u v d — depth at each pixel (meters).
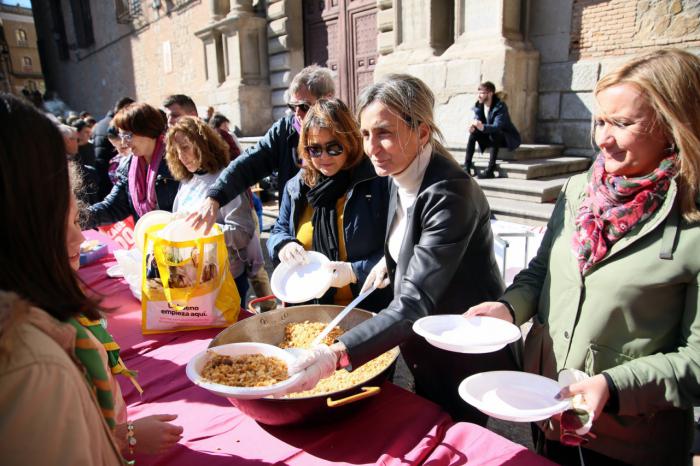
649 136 0.99
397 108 1.27
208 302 1.76
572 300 1.16
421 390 1.67
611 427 1.14
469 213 1.28
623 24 5.72
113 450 0.72
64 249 0.66
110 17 16.58
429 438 1.11
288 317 1.57
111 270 2.41
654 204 1.02
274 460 1.07
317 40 9.66
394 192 1.54
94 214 2.73
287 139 2.36
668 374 0.97
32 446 0.56
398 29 7.45
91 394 0.67
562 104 6.45
